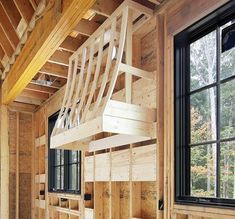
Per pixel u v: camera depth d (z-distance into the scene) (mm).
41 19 3650
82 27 3686
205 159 3289
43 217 6621
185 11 2832
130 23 3100
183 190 2736
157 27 3135
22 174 7230
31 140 7414
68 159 5543
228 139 2391
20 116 7387
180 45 2949
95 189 4234
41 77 5828
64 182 5586
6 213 5770
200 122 3383
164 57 3051
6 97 5629
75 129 3010
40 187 6758
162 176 2910
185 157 2799
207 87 2662
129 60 3039
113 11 3354
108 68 3027
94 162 4246
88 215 4348
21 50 4570
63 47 4105
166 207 2775
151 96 3178
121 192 3926
